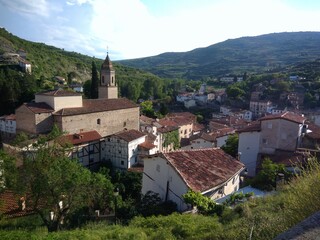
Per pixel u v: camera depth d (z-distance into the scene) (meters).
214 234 9.35
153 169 19.78
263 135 31.77
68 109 42.59
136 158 44.94
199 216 14.19
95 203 20.16
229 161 22.00
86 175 16.94
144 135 47.22
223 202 16.81
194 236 10.48
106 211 19.89
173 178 18.38
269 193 16.66
